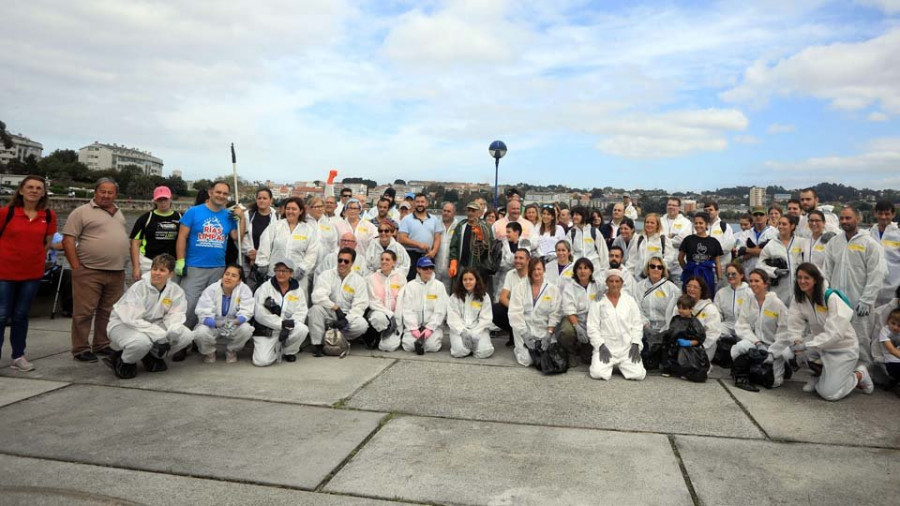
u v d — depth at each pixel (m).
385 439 4.12
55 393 5.08
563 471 3.63
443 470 3.63
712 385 5.69
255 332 6.28
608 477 3.56
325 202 8.16
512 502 3.23
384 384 5.52
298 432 4.24
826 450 4.02
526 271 6.99
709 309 6.31
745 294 6.30
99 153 147.88
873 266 5.88
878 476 3.62
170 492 3.29
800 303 5.61
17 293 5.69
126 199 76.31
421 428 4.36
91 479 3.44
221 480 3.46
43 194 5.71
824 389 5.23
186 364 6.18
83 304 6.08
